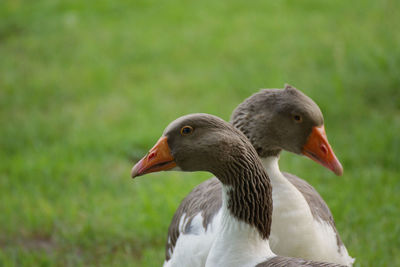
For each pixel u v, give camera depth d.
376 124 11.75
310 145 6.33
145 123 13.23
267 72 14.85
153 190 10.44
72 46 18.42
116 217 9.77
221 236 5.43
